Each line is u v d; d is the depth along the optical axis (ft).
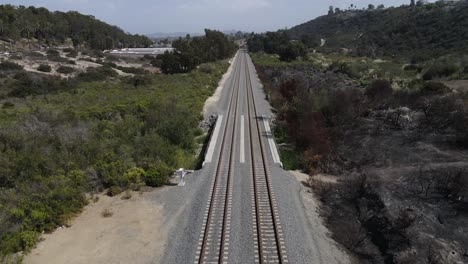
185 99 146.20
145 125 100.83
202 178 75.61
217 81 219.20
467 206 59.06
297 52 327.47
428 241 50.60
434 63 234.17
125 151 82.38
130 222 59.77
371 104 124.98
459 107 102.37
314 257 49.29
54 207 60.29
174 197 68.08
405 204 60.59
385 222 56.49
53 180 66.33
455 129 96.02
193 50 298.35
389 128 107.55
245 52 548.72
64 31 523.70
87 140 84.02
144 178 74.02
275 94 163.94
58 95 158.61
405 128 105.50
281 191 69.05
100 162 75.87
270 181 73.26
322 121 107.96
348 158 88.33
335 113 115.14
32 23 474.08
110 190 69.92
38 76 218.18
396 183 69.41
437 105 107.34
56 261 49.49
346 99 118.01
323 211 63.98
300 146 98.58
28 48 401.90
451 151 85.15
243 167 82.07
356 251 52.60
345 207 65.16
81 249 52.47
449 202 60.95
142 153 83.92
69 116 99.71
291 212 60.95
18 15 475.72
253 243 51.90
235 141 101.65
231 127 117.19
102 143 84.43
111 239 54.90
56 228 58.03
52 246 53.16
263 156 88.89
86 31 543.39
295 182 74.90
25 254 50.75
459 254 48.16
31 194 62.03
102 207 65.05
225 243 51.75
